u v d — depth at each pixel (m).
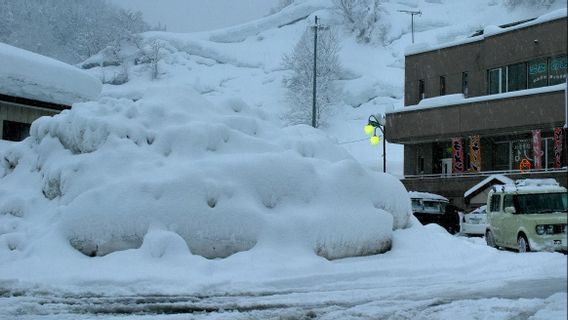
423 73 41.34
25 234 12.03
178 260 10.67
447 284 10.26
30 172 14.44
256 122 14.37
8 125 23.31
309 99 85.19
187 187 11.62
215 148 13.09
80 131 13.27
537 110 33.47
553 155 34.50
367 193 13.05
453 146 38.22
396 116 40.53
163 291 9.48
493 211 19.83
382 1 116.44
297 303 8.61
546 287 9.91
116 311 8.08
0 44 23.34
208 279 9.95
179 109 13.87
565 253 17.42
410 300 8.80
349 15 111.56
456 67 39.53
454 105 37.59
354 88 89.31
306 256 11.35
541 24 34.56
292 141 14.30
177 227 11.30
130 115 13.58
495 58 37.03
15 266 10.70
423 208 30.27
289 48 115.06
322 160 13.52
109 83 112.38
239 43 125.19
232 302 8.70
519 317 7.44
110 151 12.65
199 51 119.00
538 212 18.08
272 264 10.80
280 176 12.28
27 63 23.30
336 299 8.91
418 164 41.78
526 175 33.44
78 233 11.37
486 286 10.04
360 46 105.69
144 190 11.60
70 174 12.60
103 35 124.88
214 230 11.36
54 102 23.67
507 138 36.84
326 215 12.02
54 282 9.89
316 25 51.72
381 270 11.11
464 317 7.49
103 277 9.88
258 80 104.56
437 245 13.48
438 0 117.25
